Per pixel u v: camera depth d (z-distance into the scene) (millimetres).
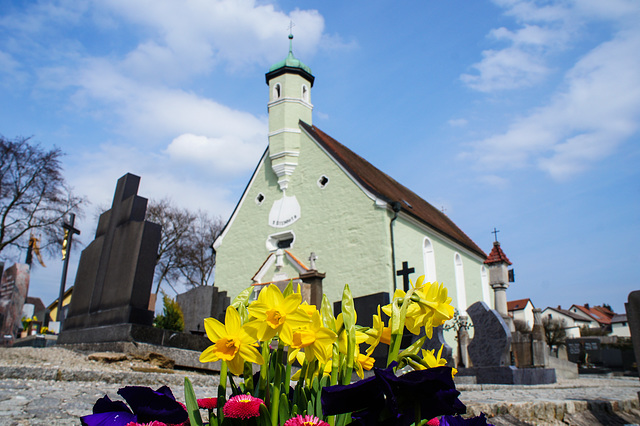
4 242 29938
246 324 1598
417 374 1444
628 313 6719
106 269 11602
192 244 40500
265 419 1639
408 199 26438
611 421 6246
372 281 18078
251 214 22641
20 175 30312
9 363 7449
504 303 25250
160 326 17719
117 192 12578
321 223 20109
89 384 6230
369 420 1484
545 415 5613
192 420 1744
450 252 24922
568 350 37625
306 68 22906
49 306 44312
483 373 12414
